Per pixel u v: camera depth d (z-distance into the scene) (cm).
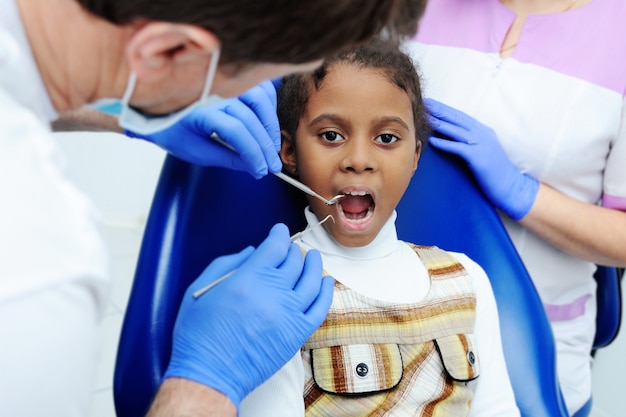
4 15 41
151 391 74
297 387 73
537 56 102
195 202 82
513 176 101
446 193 98
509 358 90
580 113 100
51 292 34
